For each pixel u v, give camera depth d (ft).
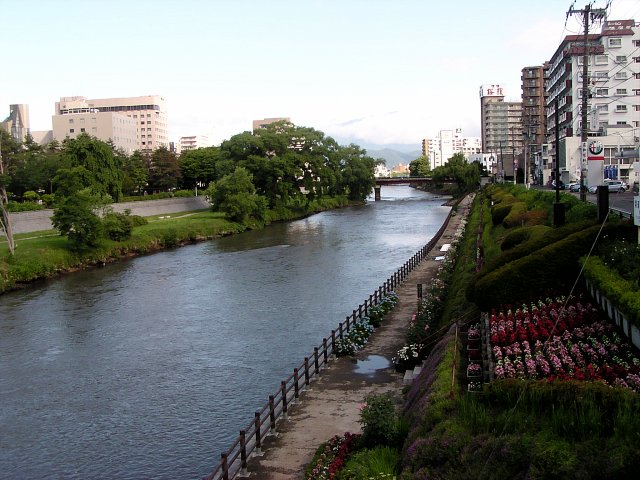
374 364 91.71
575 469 35.32
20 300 159.63
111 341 120.37
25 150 340.18
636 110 339.98
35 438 79.46
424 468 43.86
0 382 99.60
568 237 83.15
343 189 507.30
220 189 327.06
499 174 490.49
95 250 219.41
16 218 244.42
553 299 78.95
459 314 90.68
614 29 343.05
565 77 361.71
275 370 99.76
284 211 378.94
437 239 230.07
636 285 60.90
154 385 95.86
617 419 38.17
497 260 90.33
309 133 426.10
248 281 176.55
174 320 134.62
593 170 105.29
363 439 58.70
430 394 57.21
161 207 356.18
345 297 150.41
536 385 45.85
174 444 76.38
